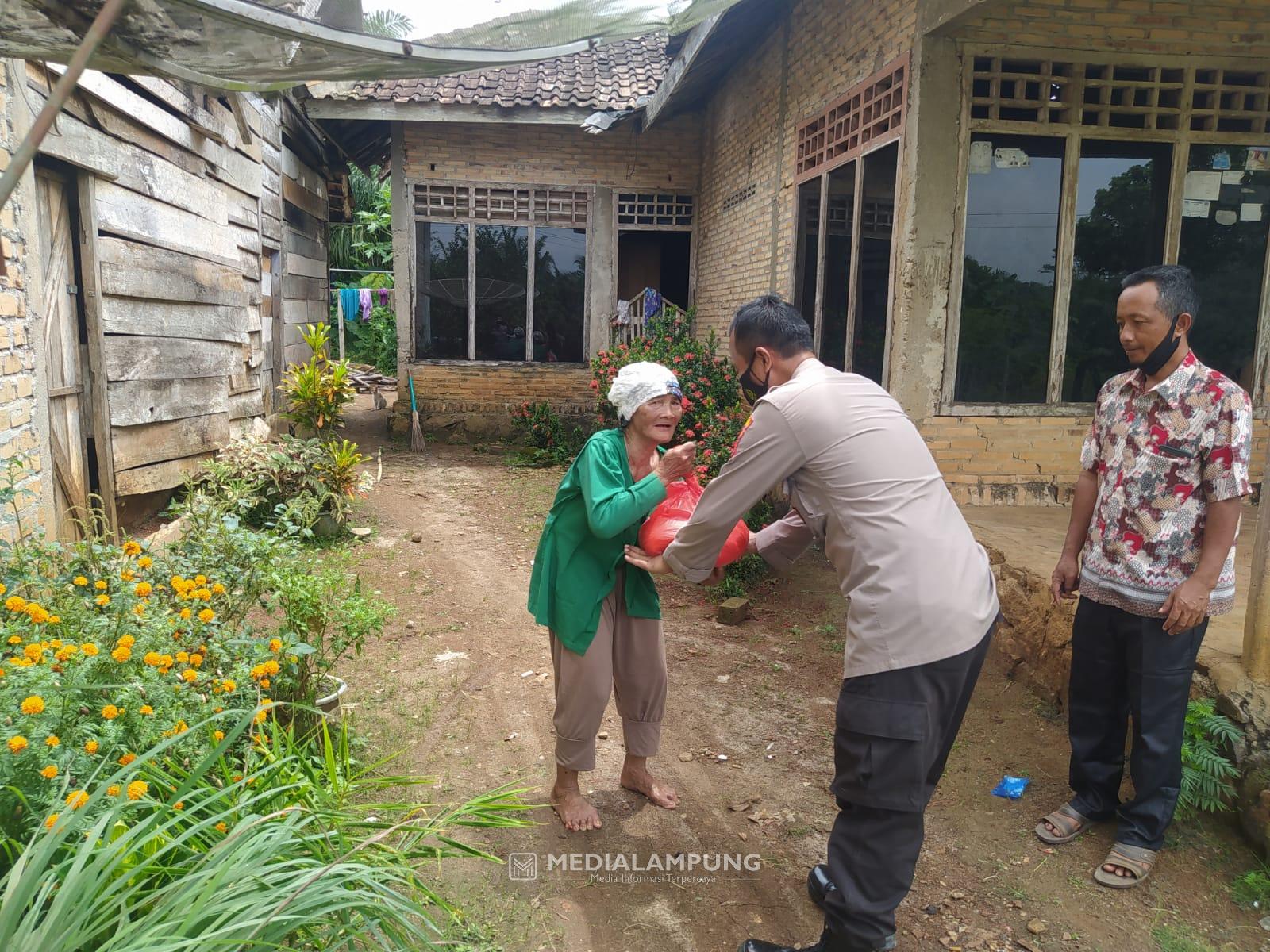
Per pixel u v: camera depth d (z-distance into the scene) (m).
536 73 12.21
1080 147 6.08
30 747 2.09
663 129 12.42
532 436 11.52
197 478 7.03
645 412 3.02
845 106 7.29
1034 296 6.20
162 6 2.65
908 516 2.42
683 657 5.02
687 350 9.02
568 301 12.71
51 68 5.01
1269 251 6.25
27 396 4.60
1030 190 6.09
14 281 4.48
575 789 3.36
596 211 12.52
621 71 12.48
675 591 6.18
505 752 3.88
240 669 2.91
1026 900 2.96
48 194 5.25
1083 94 6.02
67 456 5.43
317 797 2.61
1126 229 6.21
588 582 3.13
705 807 3.51
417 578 6.36
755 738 4.09
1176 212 6.19
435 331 12.54
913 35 5.96
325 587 3.78
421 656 4.94
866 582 2.42
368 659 4.86
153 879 2.08
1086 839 3.28
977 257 6.11
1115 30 5.93
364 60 3.07
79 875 1.71
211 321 7.64
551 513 3.20
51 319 5.26
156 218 6.58
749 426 2.59
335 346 22.12
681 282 14.24
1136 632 3.00
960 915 2.89
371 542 7.28
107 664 2.55
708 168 11.97
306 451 7.27
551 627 3.20
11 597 2.78
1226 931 2.79
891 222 6.38
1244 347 6.37
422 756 3.80
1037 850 3.23
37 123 1.59
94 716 2.42
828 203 7.65
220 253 7.95
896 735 2.36
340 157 14.34
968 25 5.86
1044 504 6.24
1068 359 6.29
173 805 2.07
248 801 2.25
